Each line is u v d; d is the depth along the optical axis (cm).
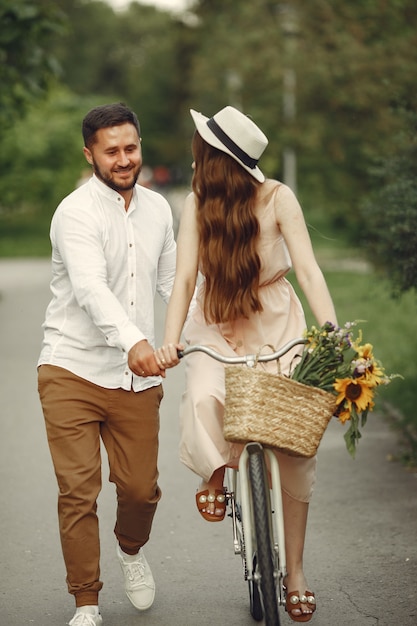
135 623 564
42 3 1864
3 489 838
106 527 739
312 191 2642
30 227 5112
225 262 520
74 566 539
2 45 1839
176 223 3519
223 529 727
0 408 1162
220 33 3011
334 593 600
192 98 4088
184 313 525
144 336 518
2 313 2053
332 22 2233
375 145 2078
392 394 1135
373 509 761
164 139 8725
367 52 2081
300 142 2489
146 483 559
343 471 870
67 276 553
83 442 543
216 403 509
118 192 548
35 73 1923
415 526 719
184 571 645
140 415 555
